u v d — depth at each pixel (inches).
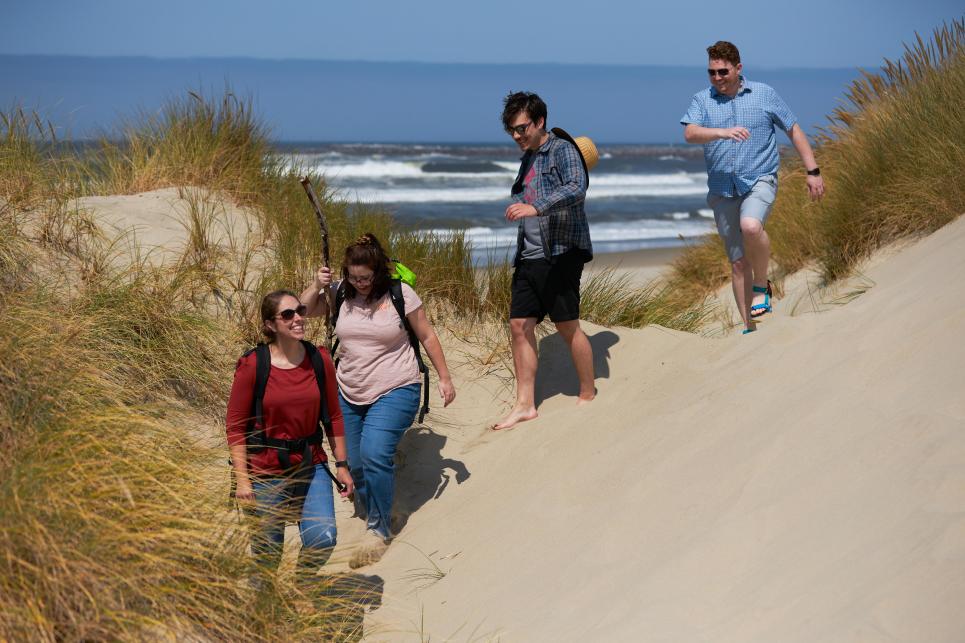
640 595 161.3
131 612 152.1
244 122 423.2
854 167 449.7
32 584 149.4
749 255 320.8
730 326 396.8
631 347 311.9
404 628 201.0
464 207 1632.6
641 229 1333.7
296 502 219.1
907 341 203.2
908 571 129.3
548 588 187.5
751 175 314.2
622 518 197.3
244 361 214.7
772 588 144.1
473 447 286.8
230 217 374.3
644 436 230.4
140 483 185.9
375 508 249.6
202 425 275.0
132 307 285.1
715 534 167.2
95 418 197.8
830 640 123.3
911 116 436.1
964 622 115.3
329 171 2201.0
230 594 179.9
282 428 215.9
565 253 273.3
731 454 194.4
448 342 347.6
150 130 417.4
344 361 257.6
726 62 308.8
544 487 232.5
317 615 188.9
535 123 267.4
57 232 312.5
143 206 360.5
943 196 385.7
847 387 196.2
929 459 154.2
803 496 165.0
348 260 246.2
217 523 194.7
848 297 354.0
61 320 255.1
